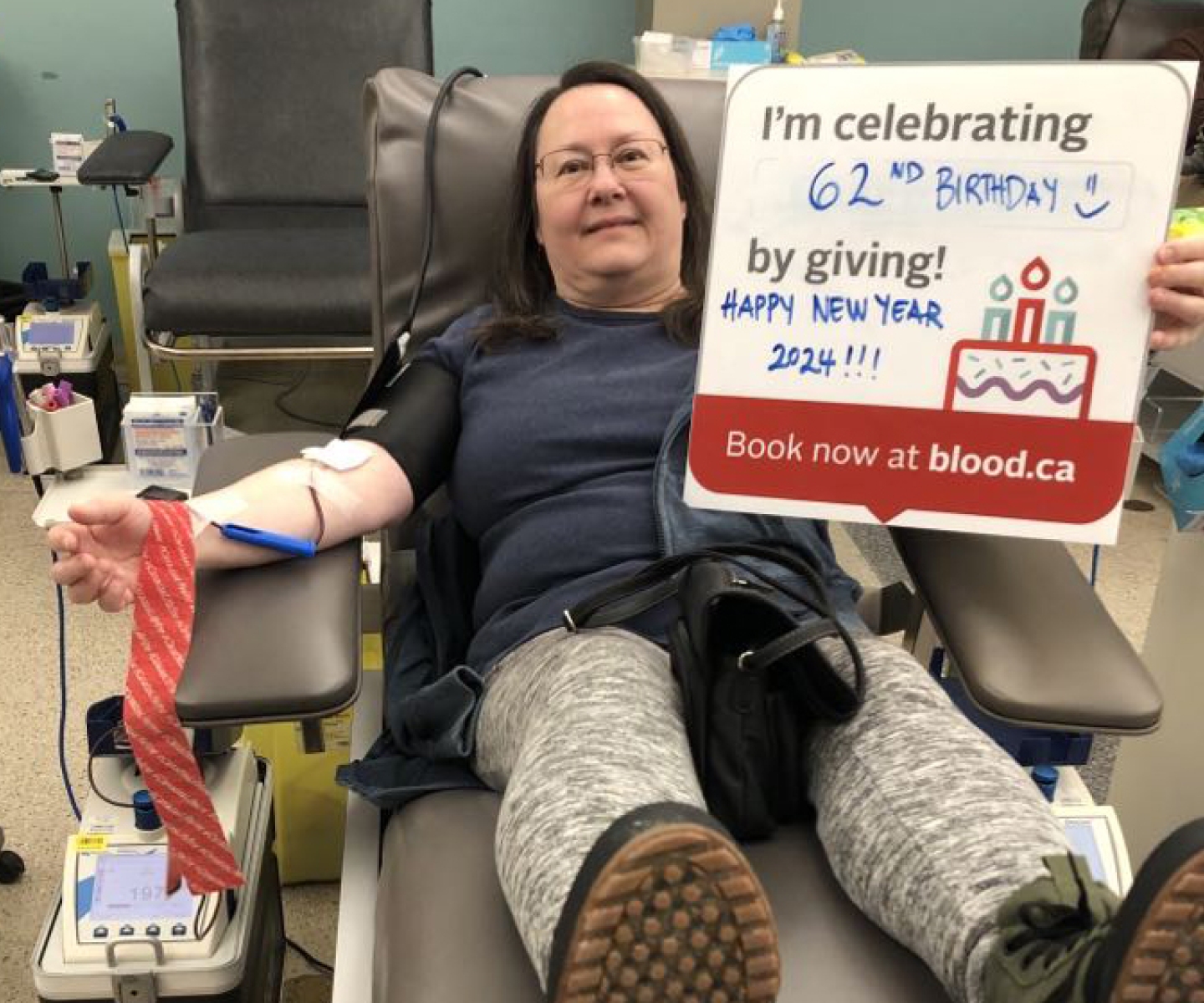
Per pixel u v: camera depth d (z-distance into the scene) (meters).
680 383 1.20
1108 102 0.92
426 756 1.08
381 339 1.37
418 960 0.85
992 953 0.74
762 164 0.97
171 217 2.59
